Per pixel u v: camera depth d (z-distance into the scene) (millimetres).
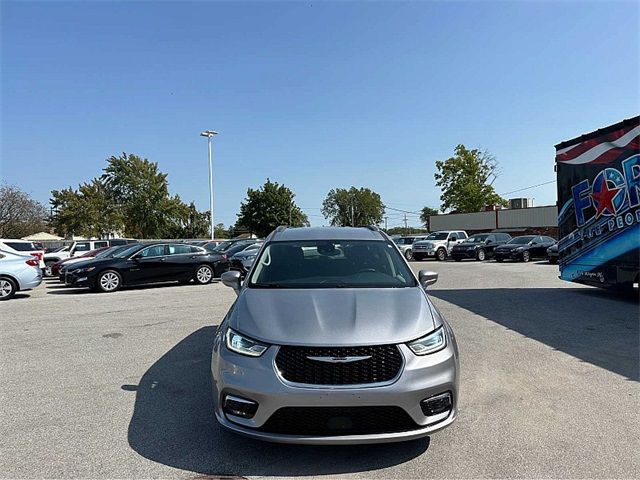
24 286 12117
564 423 3855
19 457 3334
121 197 57750
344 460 3293
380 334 3270
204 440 3605
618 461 3230
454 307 9391
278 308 3672
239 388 3191
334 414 3061
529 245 25797
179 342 6766
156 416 4074
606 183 9414
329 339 3197
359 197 119000
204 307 9992
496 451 3393
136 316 8914
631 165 8766
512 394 4520
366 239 5164
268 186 63344
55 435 3697
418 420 3156
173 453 3396
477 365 5445
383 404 3074
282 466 3217
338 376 3111
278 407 3078
